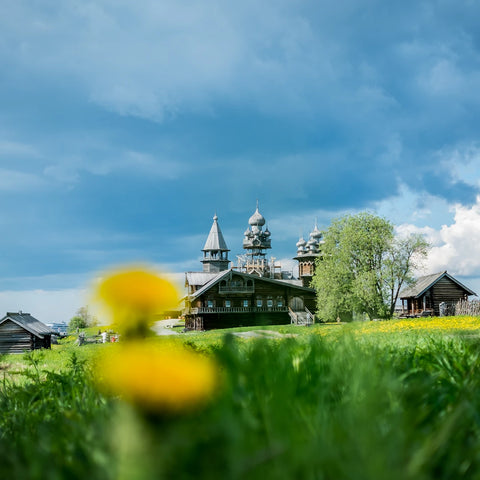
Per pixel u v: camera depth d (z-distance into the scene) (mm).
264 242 133375
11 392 4016
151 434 729
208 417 1300
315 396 2053
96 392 2812
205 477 1035
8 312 44844
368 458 1218
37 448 1914
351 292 55062
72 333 82312
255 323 71438
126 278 641
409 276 53562
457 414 1592
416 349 4988
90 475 1359
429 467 1385
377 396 1785
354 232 54625
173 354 671
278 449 1224
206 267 113875
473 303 53438
